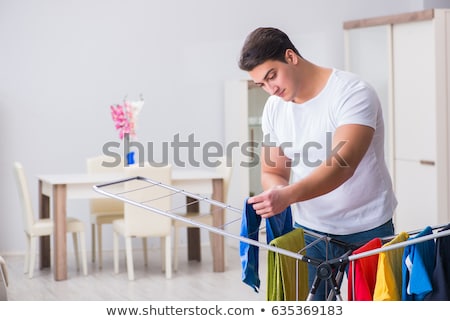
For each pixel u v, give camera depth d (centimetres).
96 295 500
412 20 624
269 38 246
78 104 692
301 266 247
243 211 234
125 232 553
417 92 630
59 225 555
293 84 252
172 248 708
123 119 607
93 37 695
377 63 672
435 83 607
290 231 260
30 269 567
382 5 744
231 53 723
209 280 549
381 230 263
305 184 237
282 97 254
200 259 636
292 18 732
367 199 262
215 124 721
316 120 259
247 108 699
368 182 260
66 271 558
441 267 219
